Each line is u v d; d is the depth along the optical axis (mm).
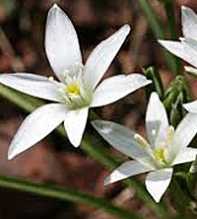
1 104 279
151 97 178
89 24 292
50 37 184
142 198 209
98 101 172
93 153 205
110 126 173
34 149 272
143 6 214
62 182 267
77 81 179
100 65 178
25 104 202
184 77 188
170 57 211
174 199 188
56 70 184
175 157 175
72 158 271
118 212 203
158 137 177
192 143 182
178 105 177
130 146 172
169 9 202
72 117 171
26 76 179
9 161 268
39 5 293
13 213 262
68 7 294
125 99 269
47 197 263
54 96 180
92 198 200
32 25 293
